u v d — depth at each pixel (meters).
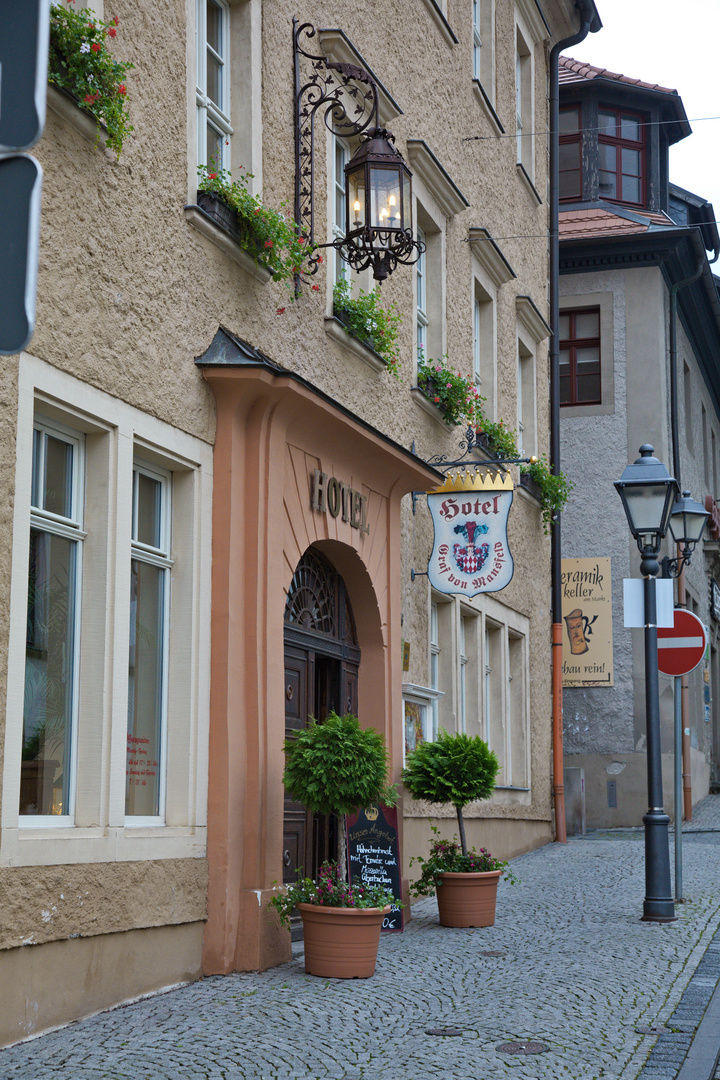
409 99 12.70
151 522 7.86
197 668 7.97
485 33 16.20
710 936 9.57
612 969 8.16
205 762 7.99
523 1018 6.75
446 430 13.28
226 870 7.92
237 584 8.30
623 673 21.45
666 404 22.55
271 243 8.55
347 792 8.05
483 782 10.36
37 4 2.75
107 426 7.00
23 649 6.02
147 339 7.42
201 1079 5.39
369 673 11.02
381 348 10.73
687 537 14.20
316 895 8.04
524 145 18.38
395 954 8.77
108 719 6.88
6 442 5.93
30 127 2.74
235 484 8.33
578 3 19.44
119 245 7.12
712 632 28.59
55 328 6.44
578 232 22.45
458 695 13.70
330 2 10.57
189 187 7.97
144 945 7.11
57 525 6.71
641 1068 5.73
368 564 10.70
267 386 8.30
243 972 7.97
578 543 22.06
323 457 9.72
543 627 18.02
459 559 11.43
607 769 21.31
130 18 7.35
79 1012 6.44
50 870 6.19
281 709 8.67
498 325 16.06
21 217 2.76
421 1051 6.03
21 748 6.02
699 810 23.00
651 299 22.31
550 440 18.83
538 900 11.75
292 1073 5.57
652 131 24.03
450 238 13.94
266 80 9.23
